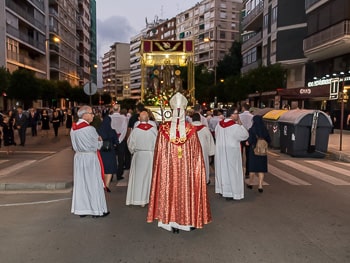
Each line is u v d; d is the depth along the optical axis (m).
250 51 51.97
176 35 121.19
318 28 29.23
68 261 4.56
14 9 43.50
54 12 61.81
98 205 6.32
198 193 5.33
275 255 4.73
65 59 70.38
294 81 37.97
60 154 14.12
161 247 5.00
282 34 37.09
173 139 5.30
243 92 38.72
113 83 178.75
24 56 47.88
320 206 7.12
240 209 6.91
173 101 5.43
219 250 4.89
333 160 13.70
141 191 6.95
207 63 102.81
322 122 13.94
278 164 12.47
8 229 5.77
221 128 7.65
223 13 99.88
